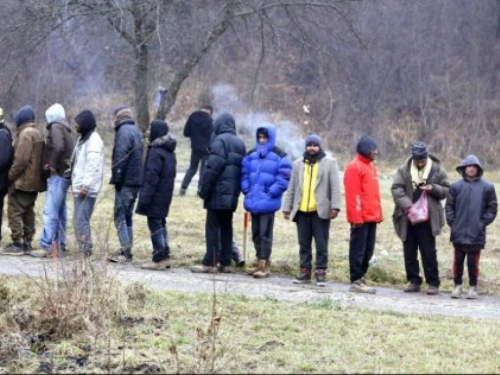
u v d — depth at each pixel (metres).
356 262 12.84
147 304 10.30
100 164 13.36
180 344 8.66
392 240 17.53
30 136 13.98
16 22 21.97
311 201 13.23
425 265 13.29
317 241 13.37
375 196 12.88
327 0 24.69
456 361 8.34
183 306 10.31
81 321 8.99
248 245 16.11
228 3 22.83
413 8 47.72
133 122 13.76
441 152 43.41
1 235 15.18
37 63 28.53
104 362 8.07
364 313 10.53
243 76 41.06
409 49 47.00
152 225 13.65
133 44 22.05
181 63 25.05
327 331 9.41
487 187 13.14
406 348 8.78
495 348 8.92
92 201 13.40
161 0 21.27
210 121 21.52
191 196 21.73
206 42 23.08
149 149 13.58
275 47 25.08
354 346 8.79
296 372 7.83
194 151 21.52
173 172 13.68
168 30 22.45
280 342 8.83
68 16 21.70
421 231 13.26
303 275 13.37
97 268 9.73
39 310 9.12
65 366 8.02
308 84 47.34
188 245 15.87
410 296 12.91
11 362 8.18
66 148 13.75
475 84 46.47
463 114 45.31
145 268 13.64
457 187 13.17
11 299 9.91
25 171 13.98
